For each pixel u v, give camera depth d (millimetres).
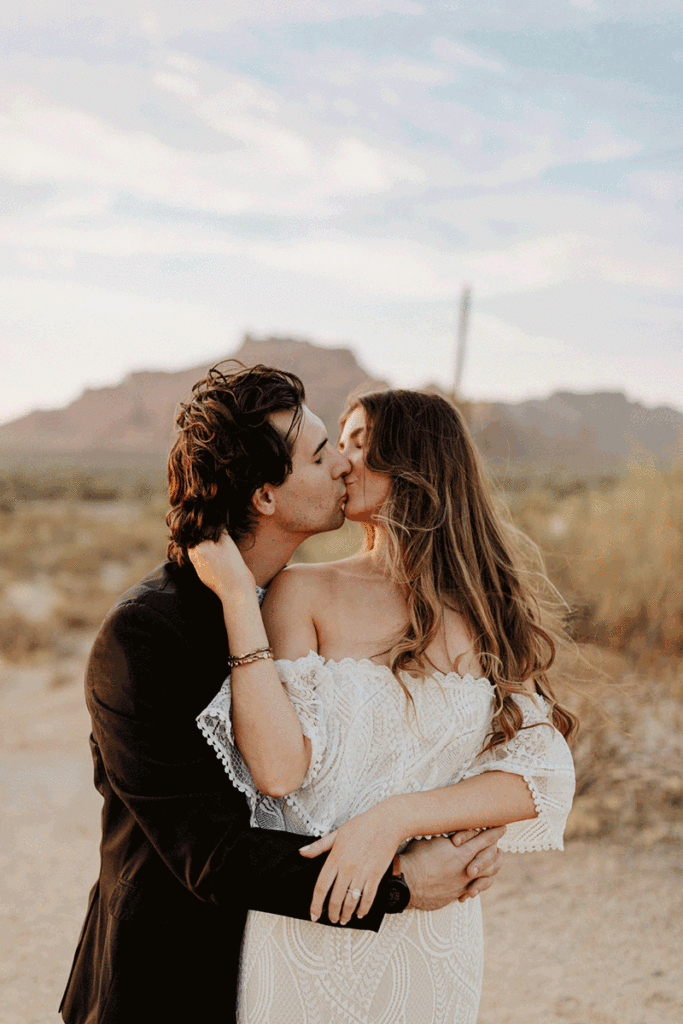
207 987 1498
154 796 1419
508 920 3500
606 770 4414
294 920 1485
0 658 10453
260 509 1613
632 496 6230
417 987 1521
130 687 1438
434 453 1713
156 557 20156
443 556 1668
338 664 1544
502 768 1615
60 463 126250
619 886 3688
